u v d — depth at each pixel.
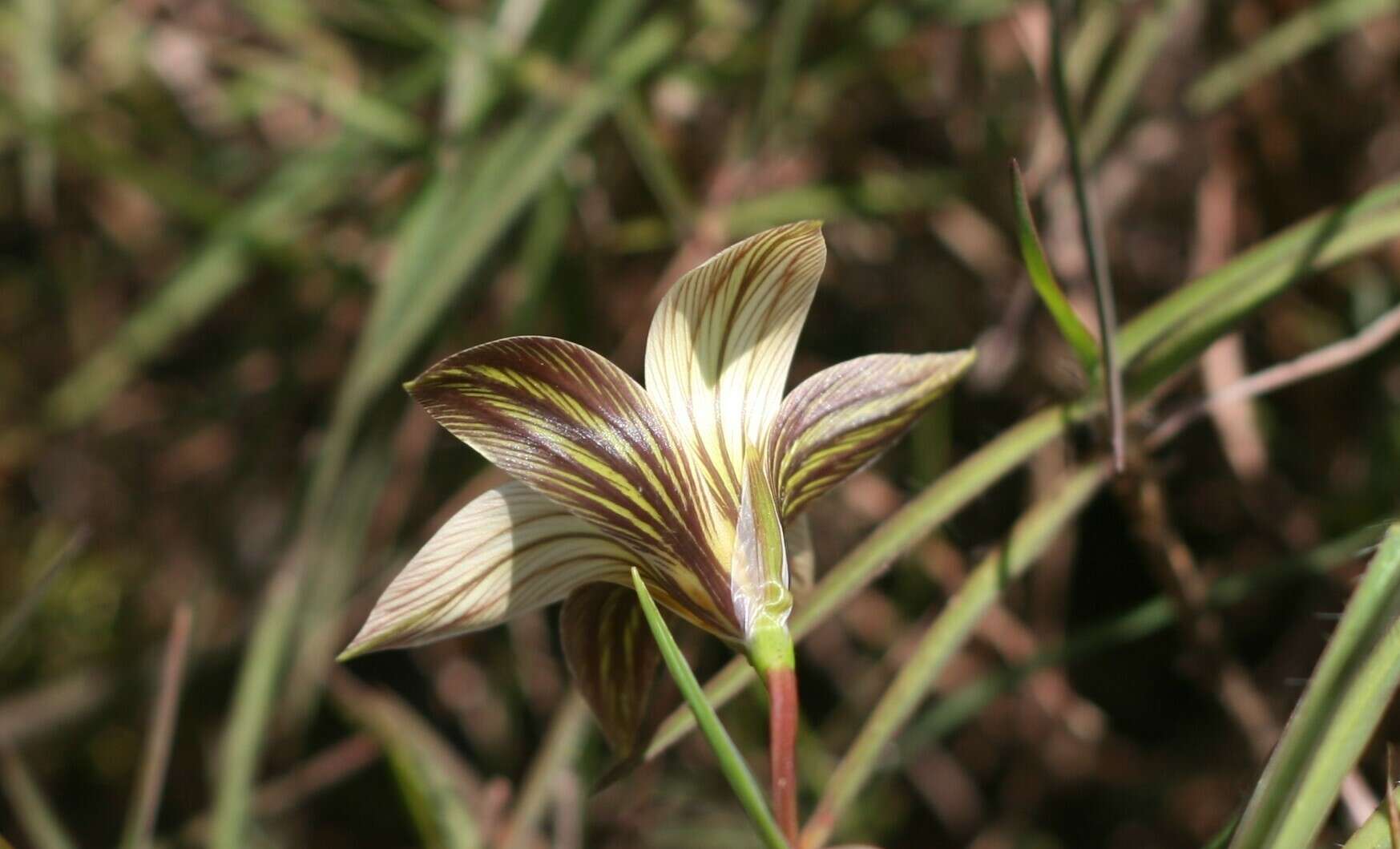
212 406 0.46
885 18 0.38
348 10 0.41
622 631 0.26
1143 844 0.44
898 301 0.45
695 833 0.43
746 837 0.43
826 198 0.39
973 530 0.43
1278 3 0.40
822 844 0.27
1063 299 0.27
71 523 0.52
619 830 0.43
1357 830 0.25
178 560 0.50
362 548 0.41
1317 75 0.41
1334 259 0.28
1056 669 0.42
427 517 0.42
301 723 0.37
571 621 0.26
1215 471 0.45
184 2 0.48
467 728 0.47
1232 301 0.28
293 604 0.33
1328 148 0.41
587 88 0.35
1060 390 0.30
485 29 0.37
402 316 0.33
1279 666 0.42
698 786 0.44
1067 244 0.36
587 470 0.25
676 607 0.26
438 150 0.37
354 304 0.45
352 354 0.45
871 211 0.40
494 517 0.26
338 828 0.49
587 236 0.40
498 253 0.38
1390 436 0.40
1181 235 0.44
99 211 0.50
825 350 0.46
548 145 0.34
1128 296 0.44
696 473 0.25
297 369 0.43
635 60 0.36
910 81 0.44
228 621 0.47
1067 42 0.36
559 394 0.25
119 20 0.46
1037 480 0.42
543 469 0.25
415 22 0.37
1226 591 0.32
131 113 0.49
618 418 0.25
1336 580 0.40
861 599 0.44
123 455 0.52
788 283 0.26
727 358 0.26
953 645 0.27
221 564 0.45
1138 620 0.33
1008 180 0.41
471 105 0.36
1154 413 0.33
